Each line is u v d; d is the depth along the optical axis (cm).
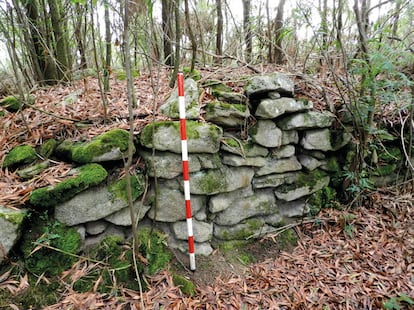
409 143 274
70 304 167
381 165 280
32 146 207
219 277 205
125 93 261
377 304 184
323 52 247
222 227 231
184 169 190
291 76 279
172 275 195
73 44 352
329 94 270
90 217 186
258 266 218
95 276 182
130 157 164
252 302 186
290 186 253
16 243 167
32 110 233
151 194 210
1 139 208
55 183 180
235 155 227
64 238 179
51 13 315
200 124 209
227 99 236
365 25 238
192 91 222
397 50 224
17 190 179
